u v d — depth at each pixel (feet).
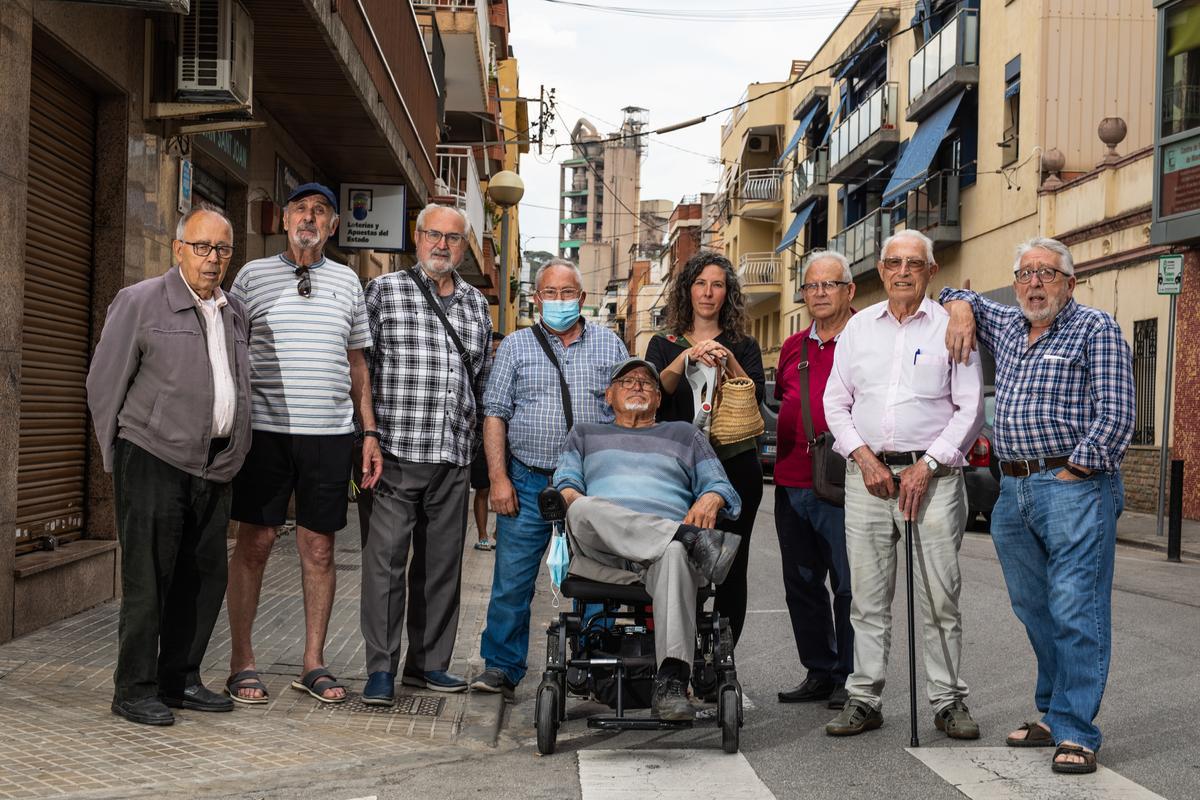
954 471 18.66
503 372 20.61
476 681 20.83
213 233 17.62
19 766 14.70
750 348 21.04
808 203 150.51
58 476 26.04
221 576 18.40
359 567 36.94
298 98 39.47
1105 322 17.15
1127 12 84.74
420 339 20.33
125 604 17.40
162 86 29.09
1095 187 75.05
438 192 67.77
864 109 120.57
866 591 18.88
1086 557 16.93
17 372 22.00
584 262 502.79
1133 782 15.66
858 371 19.11
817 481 19.61
